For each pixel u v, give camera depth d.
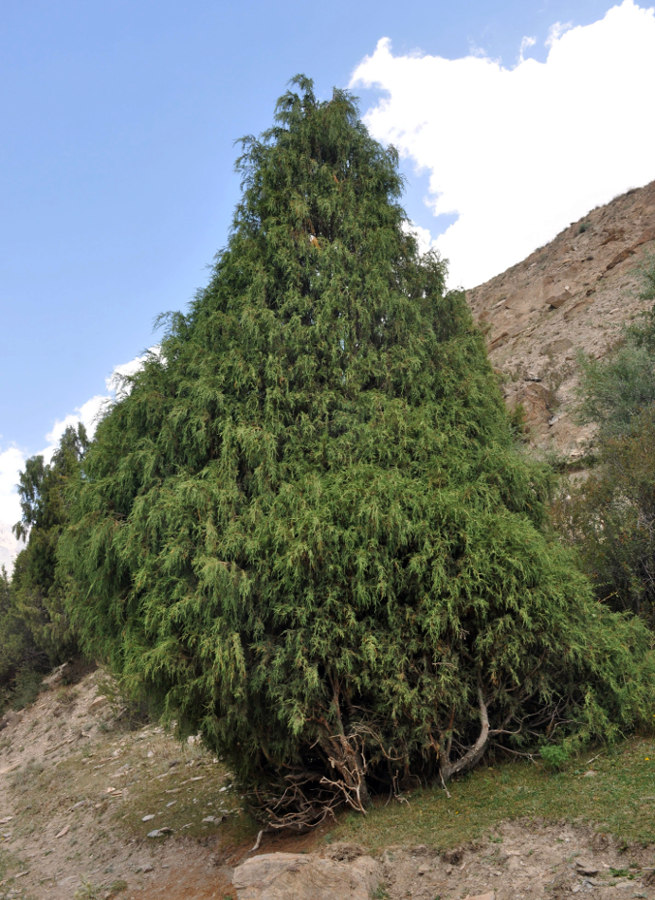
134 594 6.99
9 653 23.84
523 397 23.45
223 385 7.57
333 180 8.78
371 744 6.95
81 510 7.75
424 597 6.55
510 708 7.19
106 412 8.21
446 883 4.94
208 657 6.39
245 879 5.08
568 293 34.56
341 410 7.62
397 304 8.22
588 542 10.34
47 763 15.85
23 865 9.49
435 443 7.38
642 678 7.11
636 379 16.12
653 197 37.44
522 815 5.50
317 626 6.41
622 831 4.73
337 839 6.29
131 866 8.20
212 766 11.60
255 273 7.98
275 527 6.54
